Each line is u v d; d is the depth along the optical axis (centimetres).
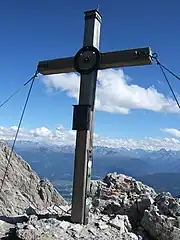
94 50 1062
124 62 1016
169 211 1024
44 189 2125
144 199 1121
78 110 1035
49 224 929
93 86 1054
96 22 1090
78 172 1016
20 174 2136
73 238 866
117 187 1279
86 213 997
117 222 1009
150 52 987
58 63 1135
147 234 1025
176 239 958
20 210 1747
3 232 938
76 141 1033
